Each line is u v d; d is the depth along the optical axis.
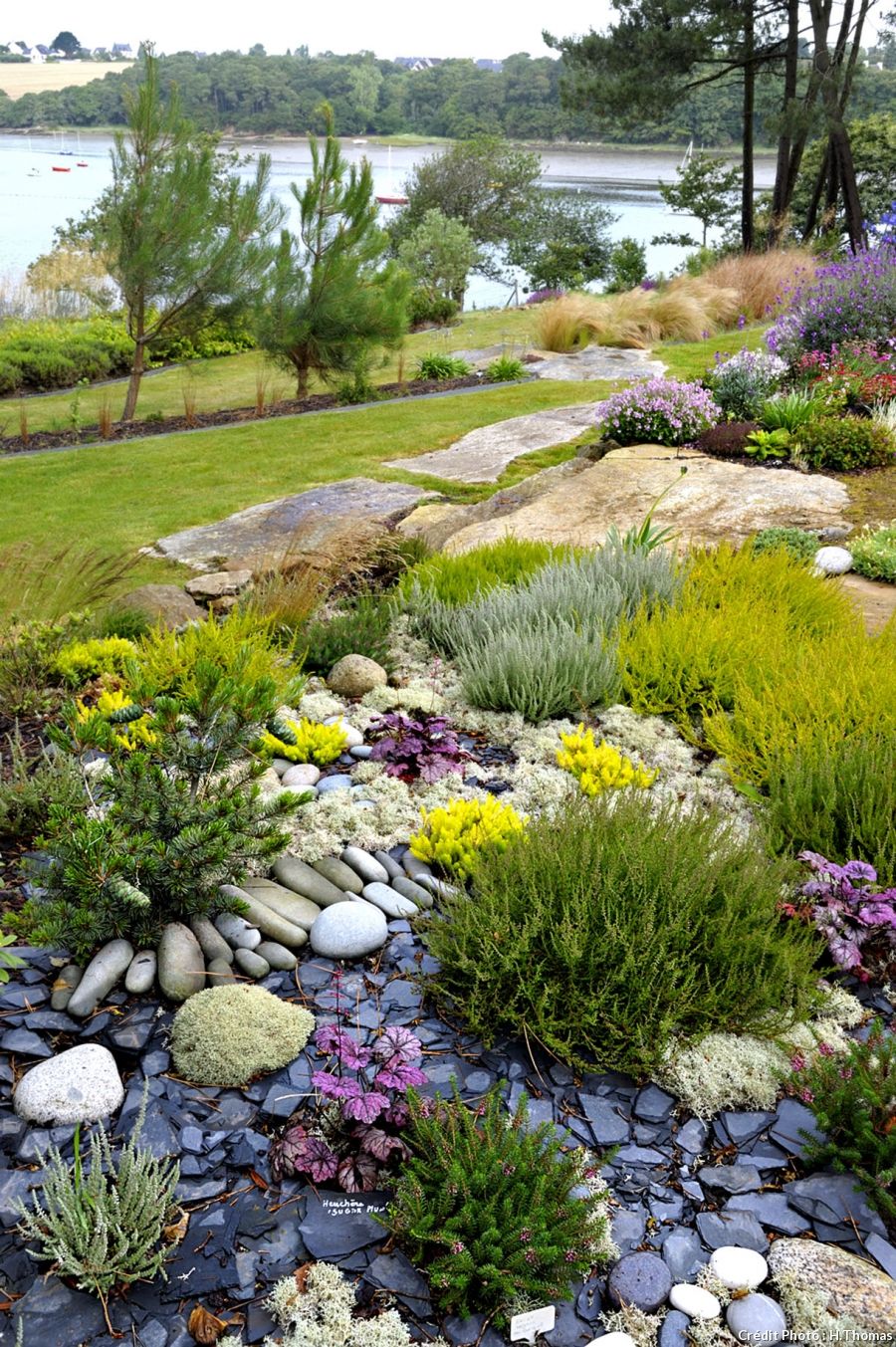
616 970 2.98
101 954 3.13
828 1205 2.49
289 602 6.13
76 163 116.75
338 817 4.02
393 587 6.87
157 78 13.66
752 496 8.80
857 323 12.30
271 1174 2.51
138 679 4.30
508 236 41.78
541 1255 2.20
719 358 11.86
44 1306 2.19
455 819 3.76
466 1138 2.46
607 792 3.67
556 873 3.22
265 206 14.95
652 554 6.88
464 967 2.96
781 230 23.55
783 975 3.06
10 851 3.79
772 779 4.14
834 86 22.08
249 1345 2.12
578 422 12.34
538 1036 2.92
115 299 22.02
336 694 5.45
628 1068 2.81
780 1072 2.78
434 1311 2.22
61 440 13.72
